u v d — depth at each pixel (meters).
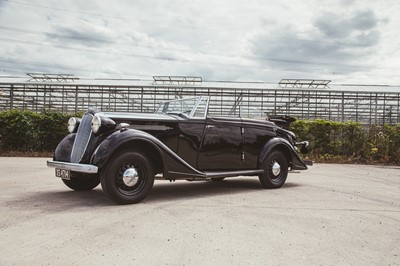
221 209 3.95
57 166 4.28
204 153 5.03
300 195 5.05
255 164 5.60
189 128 4.88
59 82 25.77
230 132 5.30
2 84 25.17
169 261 2.33
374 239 2.95
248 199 4.64
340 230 3.19
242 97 25.23
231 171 5.25
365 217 3.73
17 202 4.10
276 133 5.92
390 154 11.85
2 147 12.45
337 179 7.21
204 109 5.07
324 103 26.31
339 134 12.23
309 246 2.72
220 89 24.36
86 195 4.67
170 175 4.41
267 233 3.03
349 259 2.46
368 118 28.33
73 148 4.39
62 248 2.52
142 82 26.30
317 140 12.27
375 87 26.81
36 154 12.04
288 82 26.61
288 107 27.20
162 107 5.68
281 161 5.84
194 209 3.92
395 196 5.20
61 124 12.88
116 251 2.49
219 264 2.30
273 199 4.67
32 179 6.20
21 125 12.36
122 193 4.06
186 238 2.83
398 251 2.65
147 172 4.23
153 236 2.87
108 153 3.91
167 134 4.68
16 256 2.34
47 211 3.66
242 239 2.85
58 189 5.15
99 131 4.20
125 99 27.17
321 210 4.02
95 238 2.77
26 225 3.10
